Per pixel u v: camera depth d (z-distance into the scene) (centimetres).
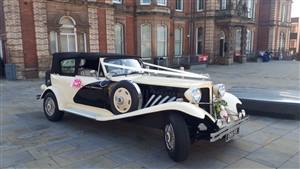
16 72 1412
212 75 1681
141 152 452
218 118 439
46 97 646
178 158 404
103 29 1755
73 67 614
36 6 1417
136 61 622
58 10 1510
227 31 2581
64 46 1576
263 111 673
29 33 1427
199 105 442
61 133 549
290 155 437
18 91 1076
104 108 551
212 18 2522
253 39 3378
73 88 605
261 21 3491
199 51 2675
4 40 1501
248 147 472
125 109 484
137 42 2111
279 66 2442
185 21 2545
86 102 587
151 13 2048
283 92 805
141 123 471
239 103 502
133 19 2086
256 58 3231
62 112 627
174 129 399
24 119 656
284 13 3644
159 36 2172
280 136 530
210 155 438
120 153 448
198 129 425
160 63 2108
